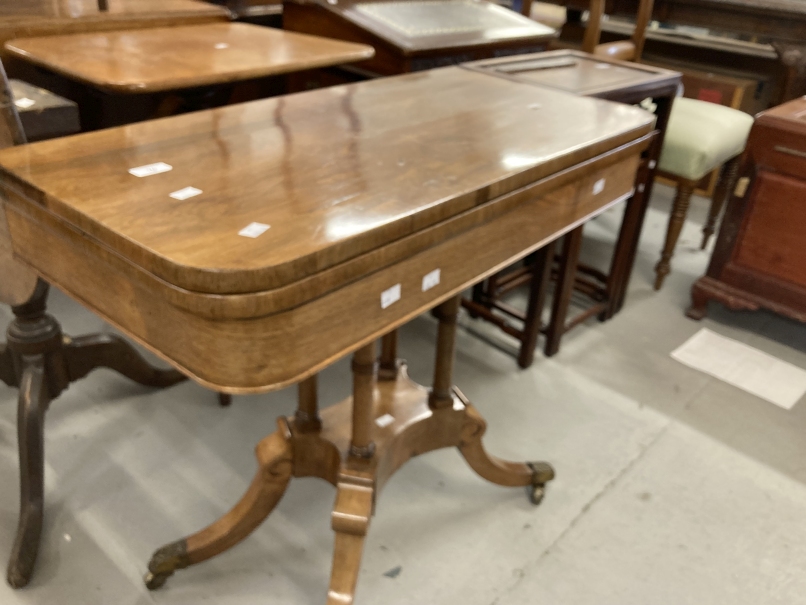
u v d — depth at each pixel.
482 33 1.94
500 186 0.81
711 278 2.08
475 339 1.96
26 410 1.23
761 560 1.28
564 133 1.01
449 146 0.93
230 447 1.49
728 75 3.12
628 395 1.74
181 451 1.47
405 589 1.18
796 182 1.81
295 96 1.17
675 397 1.75
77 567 1.19
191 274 0.58
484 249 0.85
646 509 1.38
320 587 1.19
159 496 1.35
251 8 2.11
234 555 1.24
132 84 1.12
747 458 1.54
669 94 1.71
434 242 0.75
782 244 1.89
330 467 1.14
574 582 1.21
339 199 0.73
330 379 1.75
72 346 1.36
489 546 1.28
